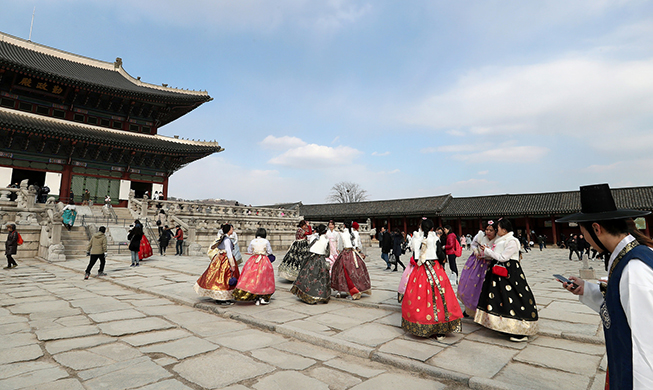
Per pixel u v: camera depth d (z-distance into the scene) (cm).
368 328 525
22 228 1577
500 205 4316
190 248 1777
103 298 740
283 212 2873
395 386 338
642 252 162
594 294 209
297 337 488
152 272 1146
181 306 680
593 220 186
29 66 2422
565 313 621
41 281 973
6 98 2670
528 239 3519
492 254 481
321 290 695
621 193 3750
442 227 989
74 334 480
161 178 3291
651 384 139
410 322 468
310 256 720
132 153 2980
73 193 2770
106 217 2191
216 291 652
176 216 2117
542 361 396
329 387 332
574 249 2028
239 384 335
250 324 557
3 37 3100
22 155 2612
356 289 712
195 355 411
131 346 439
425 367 370
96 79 3116
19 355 402
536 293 834
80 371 360
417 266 496
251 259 697
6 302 695
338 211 5262
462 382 343
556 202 3975
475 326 543
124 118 3231
